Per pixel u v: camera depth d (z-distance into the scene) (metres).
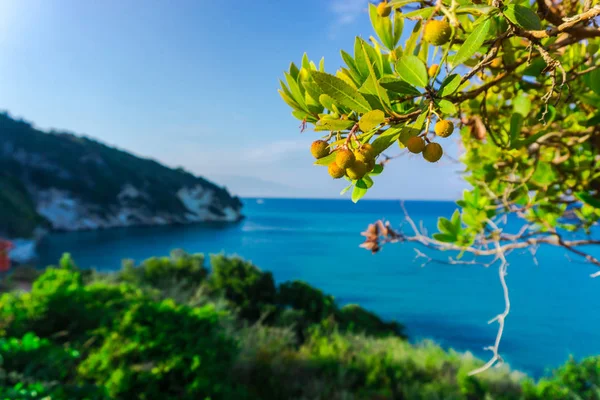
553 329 22.22
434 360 9.20
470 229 2.41
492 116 2.06
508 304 1.73
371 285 37.41
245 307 13.31
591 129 1.86
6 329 5.32
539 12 1.11
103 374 4.59
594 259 2.01
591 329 21.98
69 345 5.35
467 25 1.28
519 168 2.30
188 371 4.84
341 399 6.82
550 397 7.52
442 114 0.97
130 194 109.75
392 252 60.41
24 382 3.71
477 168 2.37
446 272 44.47
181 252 15.71
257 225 116.81
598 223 2.43
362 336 12.45
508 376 8.95
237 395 5.24
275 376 6.88
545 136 1.92
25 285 12.33
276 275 42.53
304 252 61.31
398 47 1.28
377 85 0.88
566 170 2.23
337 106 1.10
